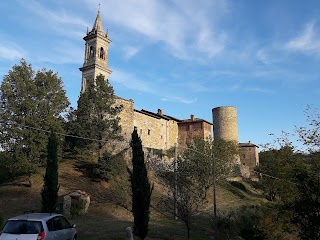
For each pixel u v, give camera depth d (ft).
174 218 93.86
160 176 132.46
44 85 118.52
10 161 107.14
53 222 39.93
